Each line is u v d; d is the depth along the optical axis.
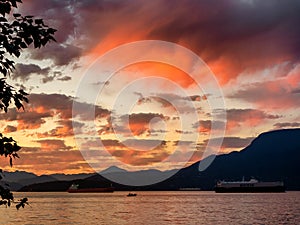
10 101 9.83
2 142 9.71
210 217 130.75
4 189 10.37
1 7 9.16
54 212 153.62
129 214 145.00
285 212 150.38
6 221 115.69
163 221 119.12
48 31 9.84
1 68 9.77
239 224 108.38
